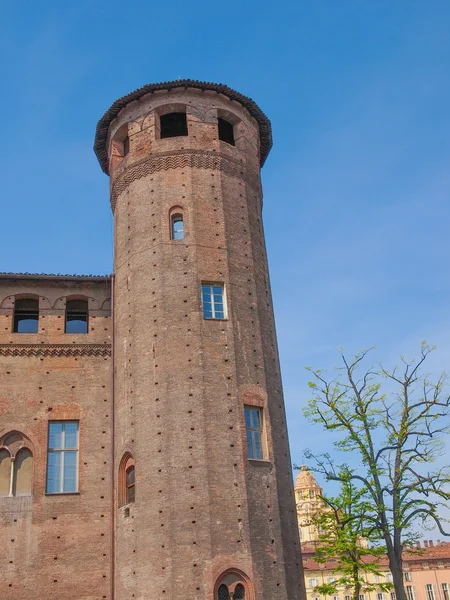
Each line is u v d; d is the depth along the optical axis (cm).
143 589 2656
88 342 3488
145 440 2933
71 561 3000
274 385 3222
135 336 3206
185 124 4016
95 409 3341
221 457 2834
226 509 2734
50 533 3042
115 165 3828
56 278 3569
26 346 3425
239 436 2909
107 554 3028
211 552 2633
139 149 3650
